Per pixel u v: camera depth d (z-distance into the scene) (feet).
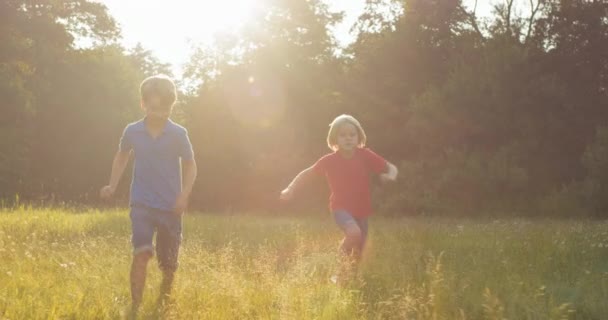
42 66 142.72
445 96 108.47
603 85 112.06
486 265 24.82
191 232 40.63
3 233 31.04
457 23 127.24
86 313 15.61
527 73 105.50
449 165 106.11
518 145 103.04
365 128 125.49
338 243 34.14
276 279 19.75
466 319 16.14
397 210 105.60
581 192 95.76
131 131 18.70
